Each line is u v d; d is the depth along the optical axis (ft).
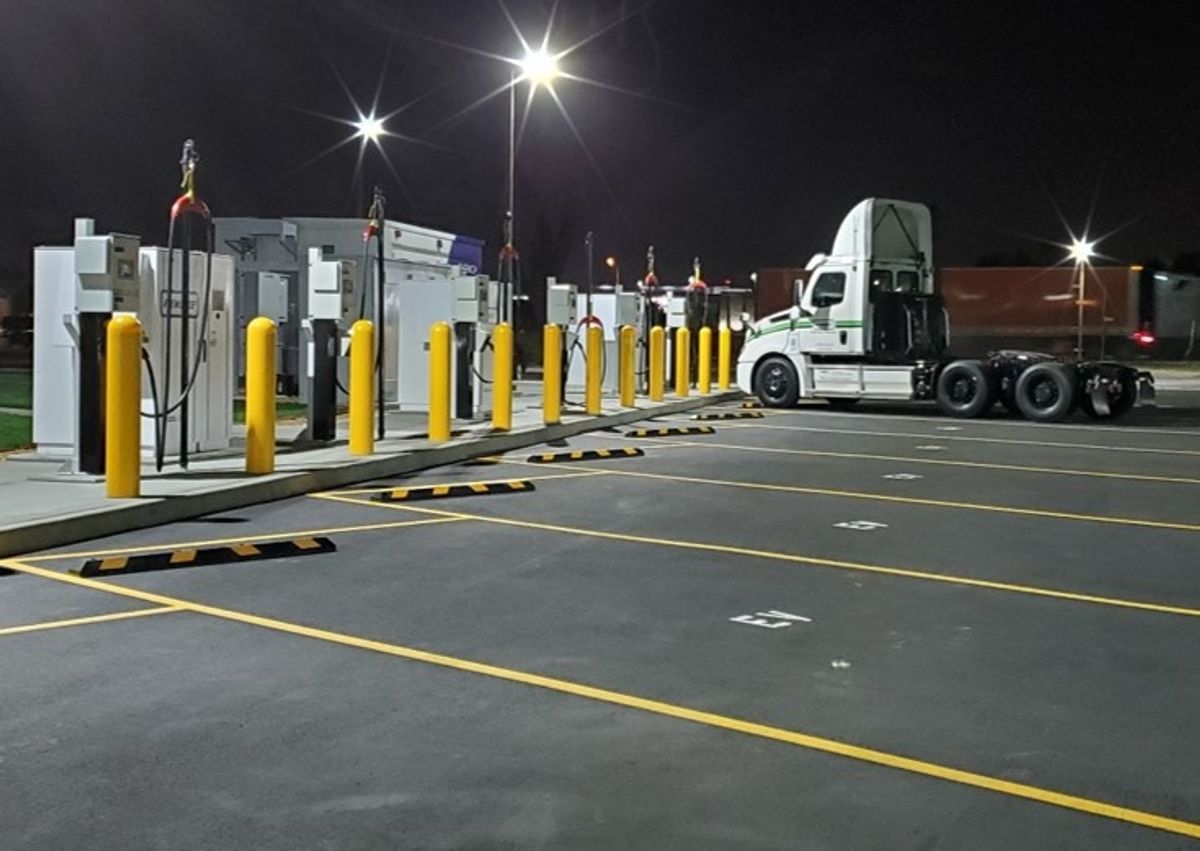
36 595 27.45
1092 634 25.34
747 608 27.22
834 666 22.80
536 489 45.09
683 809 16.17
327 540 33.96
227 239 79.25
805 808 16.25
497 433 58.59
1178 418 83.20
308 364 53.93
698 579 30.17
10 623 25.14
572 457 54.60
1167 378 133.80
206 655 23.04
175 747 18.28
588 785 16.97
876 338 83.97
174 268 46.24
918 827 15.67
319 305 53.26
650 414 77.71
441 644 23.99
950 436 68.80
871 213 83.20
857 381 84.33
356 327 48.78
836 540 35.73
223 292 49.32
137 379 36.68
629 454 56.75
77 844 14.99
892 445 63.41
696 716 19.89
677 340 89.30
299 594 27.96
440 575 30.17
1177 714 20.25
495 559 32.24
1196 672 22.67
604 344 89.10
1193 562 32.94
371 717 19.69
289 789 16.74
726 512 40.52
